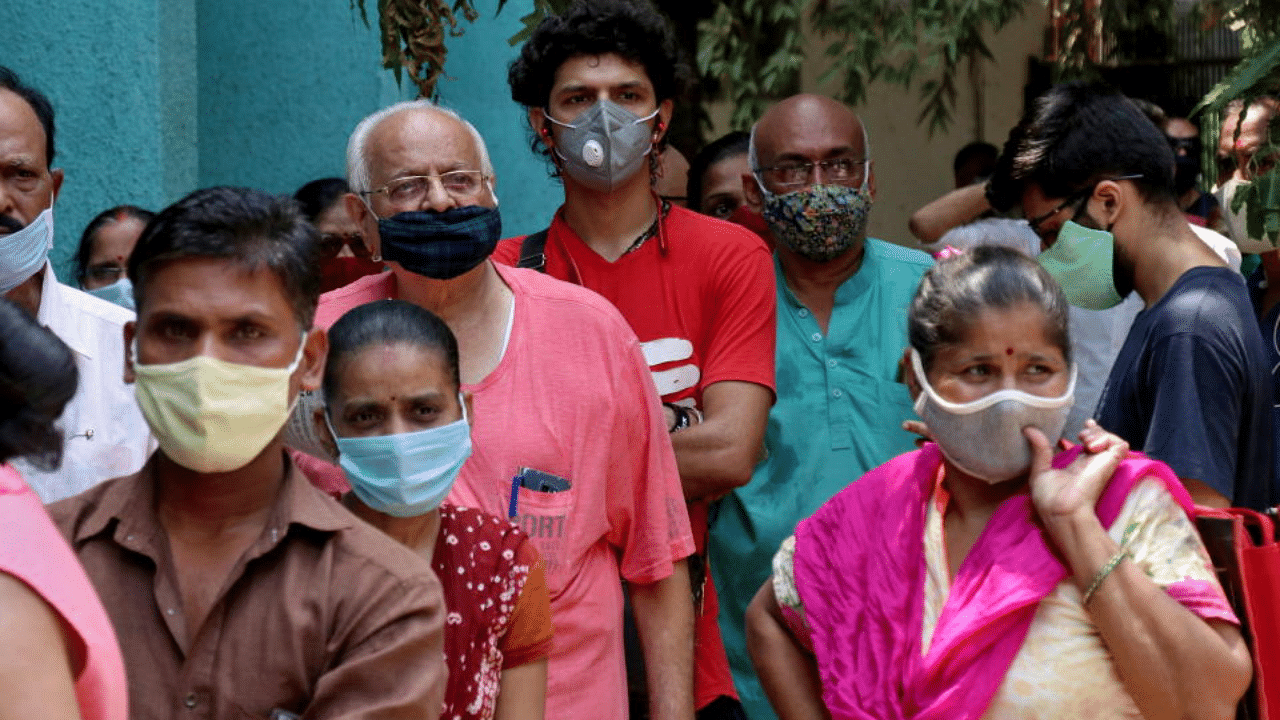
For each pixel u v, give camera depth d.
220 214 2.28
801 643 2.88
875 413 4.25
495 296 3.27
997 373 2.61
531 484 3.11
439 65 4.53
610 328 3.27
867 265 4.39
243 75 6.25
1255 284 4.54
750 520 4.18
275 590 2.25
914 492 2.74
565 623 3.12
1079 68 6.40
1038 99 3.66
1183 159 5.68
